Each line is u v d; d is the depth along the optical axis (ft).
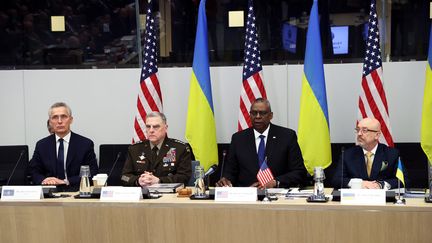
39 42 33.42
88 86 32.68
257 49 29.37
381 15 31.19
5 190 20.34
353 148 24.79
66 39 33.19
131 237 19.34
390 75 30.78
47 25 33.30
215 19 32.37
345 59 31.50
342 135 31.19
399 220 17.76
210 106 29.58
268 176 21.70
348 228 18.08
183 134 32.24
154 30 30.17
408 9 31.01
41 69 33.04
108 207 19.36
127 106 32.53
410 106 30.71
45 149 27.78
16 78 32.89
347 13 31.37
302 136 28.58
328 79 31.19
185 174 24.67
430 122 27.55
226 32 32.30
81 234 19.58
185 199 19.71
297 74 31.40
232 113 31.89
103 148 30.17
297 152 26.32
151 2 30.25
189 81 32.12
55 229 19.71
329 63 31.53
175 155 25.07
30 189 20.24
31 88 32.86
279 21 32.01
